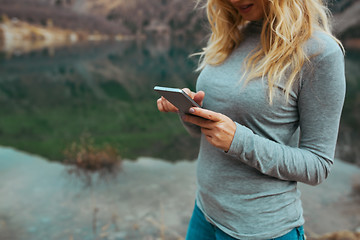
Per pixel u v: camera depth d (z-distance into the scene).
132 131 6.75
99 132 6.71
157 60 24.34
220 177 0.93
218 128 0.78
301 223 0.92
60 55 25.81
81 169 4.11
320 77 0.78
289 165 0.80
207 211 0.99
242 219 0.90
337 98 0.78
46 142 5.75
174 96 0.76
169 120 7.82
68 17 43.38
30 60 22.22
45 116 8.56
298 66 0.80
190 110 0.77
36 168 4.16
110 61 23.52
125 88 13.65
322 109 0.80
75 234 2.60
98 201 3.22
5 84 14.04
